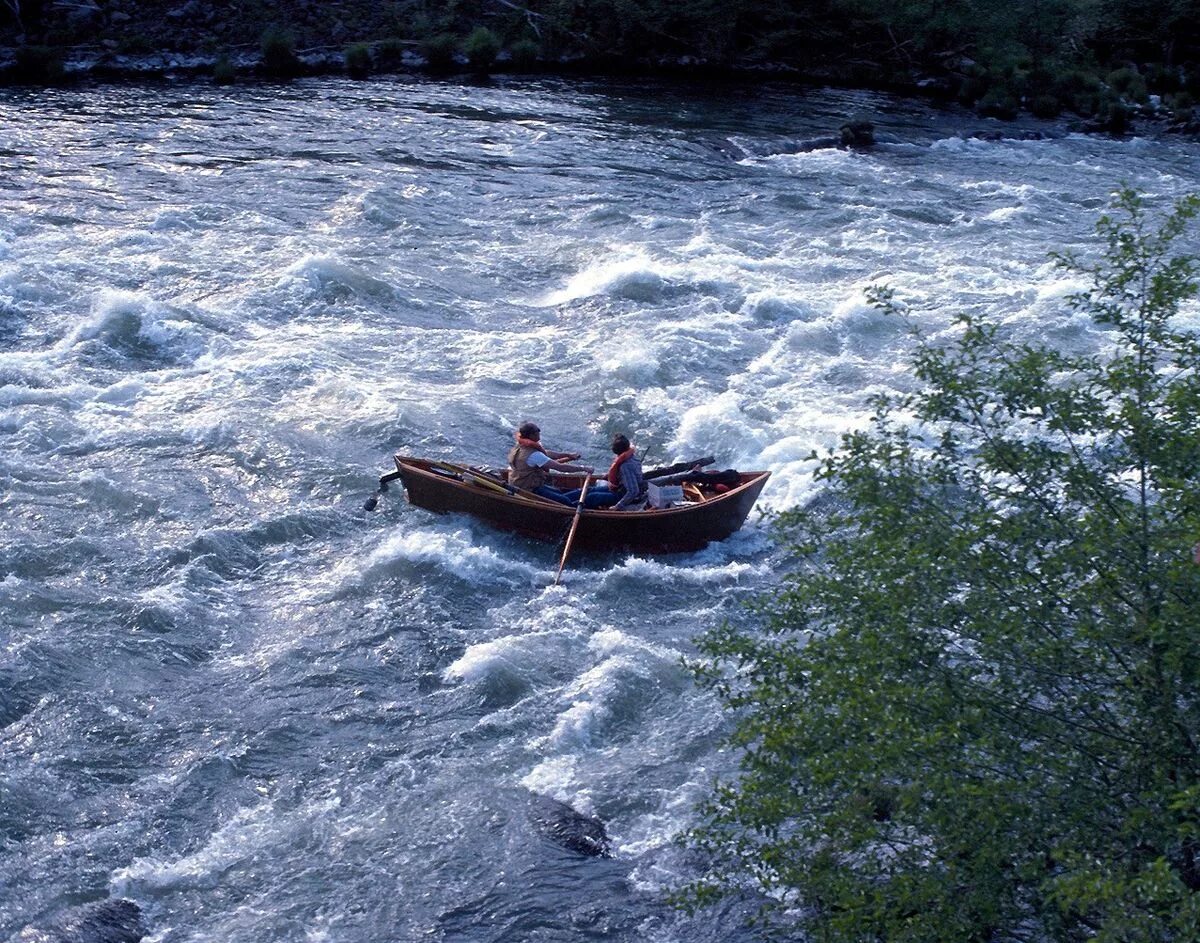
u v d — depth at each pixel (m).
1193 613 5.91
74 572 11.83
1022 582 6.54
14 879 8.32
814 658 7.04
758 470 14.19
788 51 43.53
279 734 9.89
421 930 8.02
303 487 13.50
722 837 7.43
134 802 9.10
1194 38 46.00
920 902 6.17
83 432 14.38
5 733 9.72
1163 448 6.60
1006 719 6.40
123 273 19.02
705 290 19.64
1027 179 28.81
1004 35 41.69
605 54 41.62
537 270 20.75
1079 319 18.61
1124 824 5.82
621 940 7.94
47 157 25.86
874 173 28.64
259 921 8.08
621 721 10.12
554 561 12.51
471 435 14.88
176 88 34.97
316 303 18.53
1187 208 7.39
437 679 10.63
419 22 41.00
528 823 8.94
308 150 27.62
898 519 6.95
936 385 7.47
